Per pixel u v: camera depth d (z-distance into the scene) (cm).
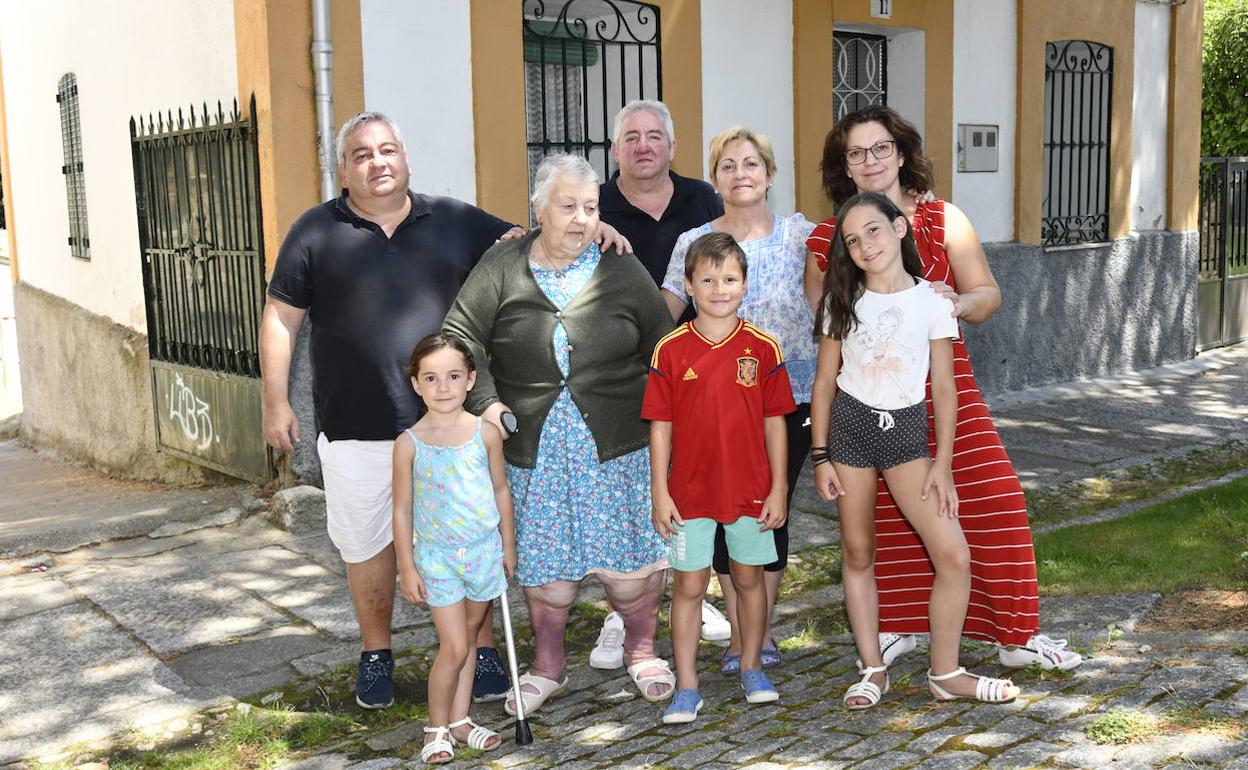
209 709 412
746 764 322
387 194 397
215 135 683
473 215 426
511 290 382
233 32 670
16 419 1397
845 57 916
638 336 388
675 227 453
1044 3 987
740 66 809
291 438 423
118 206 911
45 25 1062
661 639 462
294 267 404
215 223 702
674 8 765
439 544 355
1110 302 1088
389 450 401
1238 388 1020
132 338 909
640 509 389
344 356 401
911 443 350
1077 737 308
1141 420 888
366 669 409
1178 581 469
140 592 534
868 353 349
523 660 449
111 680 437
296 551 593
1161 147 1145
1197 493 636
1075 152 1078
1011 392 1002
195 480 826
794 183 852
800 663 423
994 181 985
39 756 379
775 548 389
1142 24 1106
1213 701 319
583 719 386
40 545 617
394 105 657
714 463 362
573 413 381
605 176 782
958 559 350
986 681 351
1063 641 382
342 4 630
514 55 699
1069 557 520
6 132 1263
